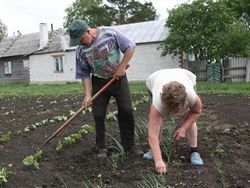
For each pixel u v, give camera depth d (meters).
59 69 20.75
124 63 3.37
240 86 10.61
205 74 14.27
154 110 2.82
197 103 2.86
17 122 5.53
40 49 21.53
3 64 24.55
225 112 5.40
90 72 3.49
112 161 3.32
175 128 4.02
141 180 2.96
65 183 2.99
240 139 3.86
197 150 3.25
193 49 13.94
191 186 2.84
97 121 3.47
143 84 14.30
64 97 9.22
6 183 3.03
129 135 3.55
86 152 3.60
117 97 3.47
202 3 13.39
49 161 3.43
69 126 4.78
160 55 16.55
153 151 2.89
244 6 18.23
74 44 3.29
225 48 13.46
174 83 2.62
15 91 13.07
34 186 2.99
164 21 18.39
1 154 3.73
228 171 3.10
